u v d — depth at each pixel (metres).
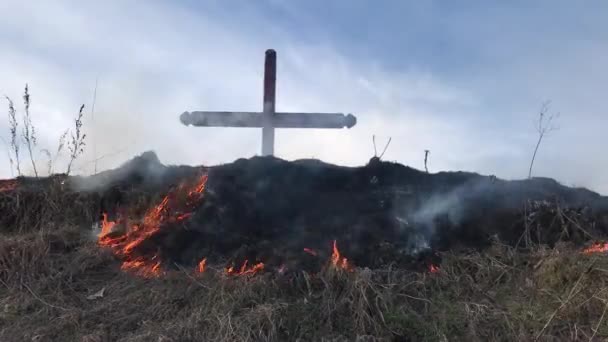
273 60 7.80
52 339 4.27
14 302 4.68
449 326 4.32
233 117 7.78
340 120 7.75
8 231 5.84
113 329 4.34
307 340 4.19
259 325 4.19
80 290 4.86
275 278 4.72
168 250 5.29
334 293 4.57
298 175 6.34
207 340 4.12
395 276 4.79
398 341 4.23
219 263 5.09
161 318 4.43
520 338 4.16
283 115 7.75
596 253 4.95
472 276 4.94
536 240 5.53
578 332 4.19
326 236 5.42
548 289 4.61
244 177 6.24
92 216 6.03
